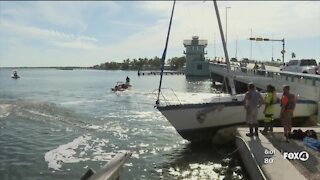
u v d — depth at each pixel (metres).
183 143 19.12
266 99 14.91
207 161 15.42
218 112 17.72
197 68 115.56
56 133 21.42
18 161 15.48
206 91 58.56
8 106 31.67
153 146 18.50
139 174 13.85
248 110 14.46
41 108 31.44
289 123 13.86
